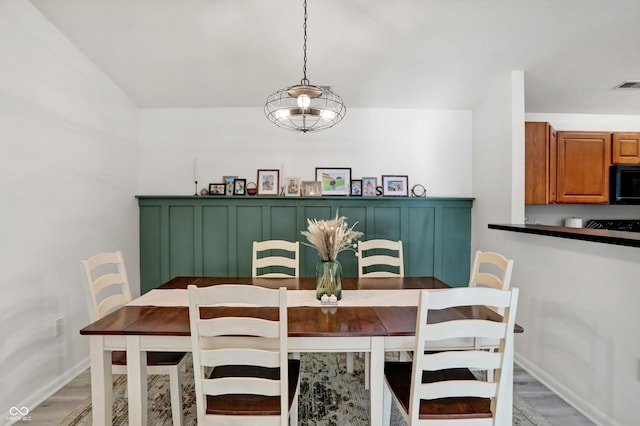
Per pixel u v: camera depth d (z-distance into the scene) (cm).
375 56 271
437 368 131
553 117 363
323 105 341
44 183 225
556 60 269
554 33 239
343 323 157
